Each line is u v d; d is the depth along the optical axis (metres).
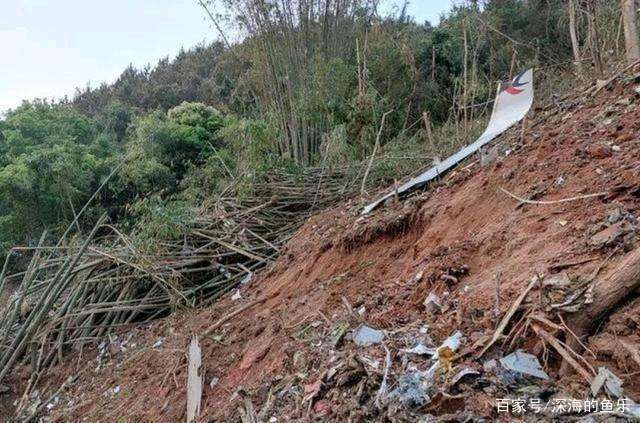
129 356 4.38
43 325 5.02
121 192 10.52
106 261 5.20
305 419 1.87
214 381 3.04
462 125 6.66
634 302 1.52
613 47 5.09
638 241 1.68
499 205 2.59
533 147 2.89
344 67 8.70
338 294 2.96
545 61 8.98
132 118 16.08
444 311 2.07
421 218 3.07
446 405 1.53
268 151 6.96
